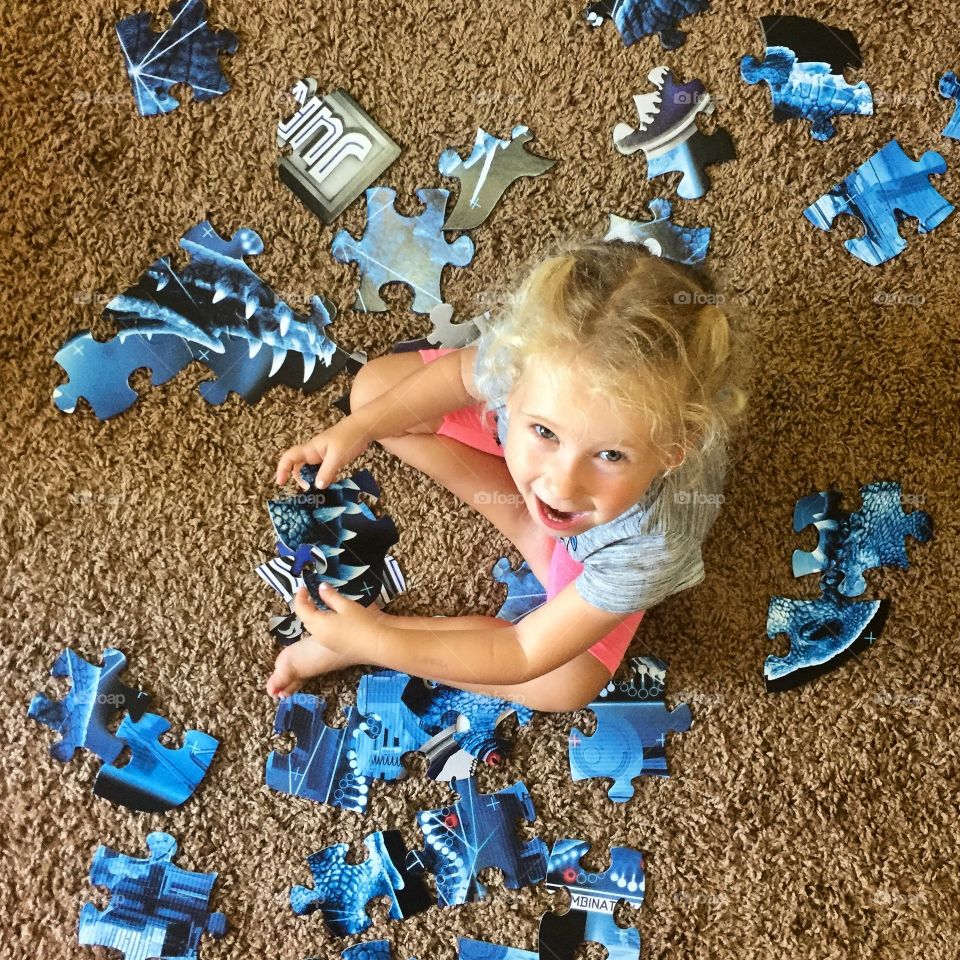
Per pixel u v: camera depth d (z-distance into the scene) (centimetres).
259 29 103
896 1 103
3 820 98
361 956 97
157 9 102
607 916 99
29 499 101
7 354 101
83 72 102
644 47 104
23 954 96
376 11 103
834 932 100
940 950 99
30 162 102
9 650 99
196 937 97
